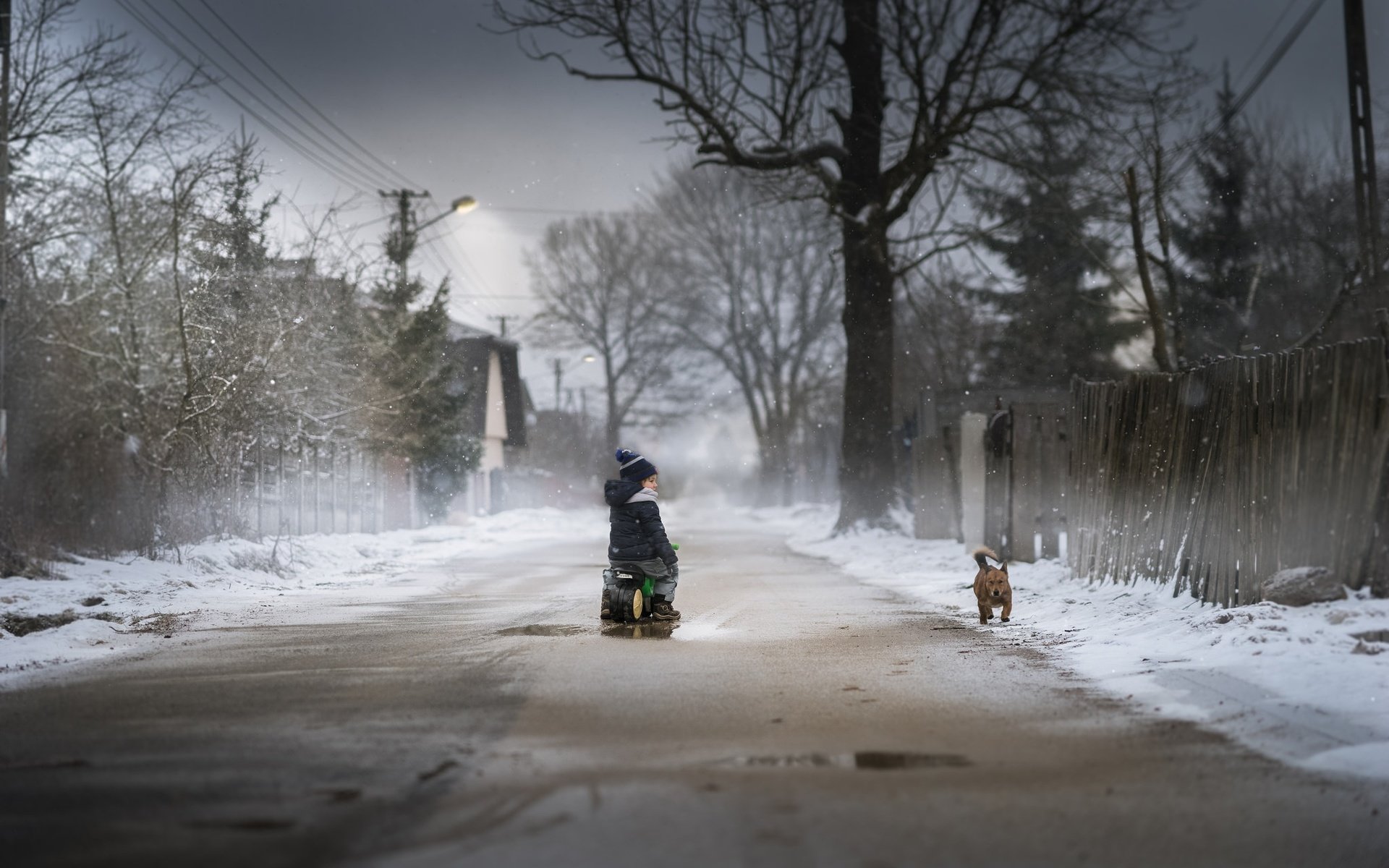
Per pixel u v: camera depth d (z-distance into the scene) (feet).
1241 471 34.68
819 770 18.65
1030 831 15.30
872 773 18.42
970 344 157.07
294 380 81.05
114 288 67.26
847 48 102.99
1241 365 35.24
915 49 90.43
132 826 15.57
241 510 76.48
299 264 77.87
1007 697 25.30
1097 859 14.29
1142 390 43.16
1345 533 30.53
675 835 15.01
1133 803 16.72
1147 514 41.68
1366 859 14.44
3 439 57.00
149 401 68.59
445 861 13.99
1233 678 25.34
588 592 53.52
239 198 71.87
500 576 63.98
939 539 84.07
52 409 69.05
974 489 68.44
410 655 32.42
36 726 22.65
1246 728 21.65
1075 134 88.28
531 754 19.80
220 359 69.05
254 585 56.29
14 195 71.31
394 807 16.39
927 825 15.55
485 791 17.25
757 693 25.93
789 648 33.55
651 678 28.14
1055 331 153.69
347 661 31.35
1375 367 29.73
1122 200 77.77
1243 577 34.14
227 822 15.70
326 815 16.02
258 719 23.09
